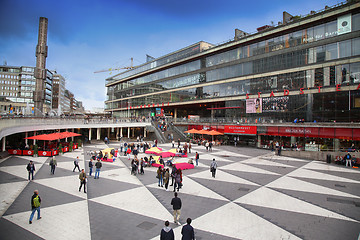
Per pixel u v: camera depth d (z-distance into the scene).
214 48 52.31
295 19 40.78
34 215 11.34
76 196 14.23
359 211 12.66
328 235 9.91
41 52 48.50
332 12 34.91
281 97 40.69
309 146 34.38
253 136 44.28
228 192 15.59
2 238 9.04
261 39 44.38
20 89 113.62
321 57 36.41
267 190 16.22
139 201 13.59
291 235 9.87
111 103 100.81
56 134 31.25
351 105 33.25
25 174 19.14
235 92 48.41
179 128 56.50
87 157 28.44
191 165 23.14
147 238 9.33
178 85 63.53
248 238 9.56
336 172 22.48
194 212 12.12
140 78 80.62
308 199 14.49
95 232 9.78
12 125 24.77
